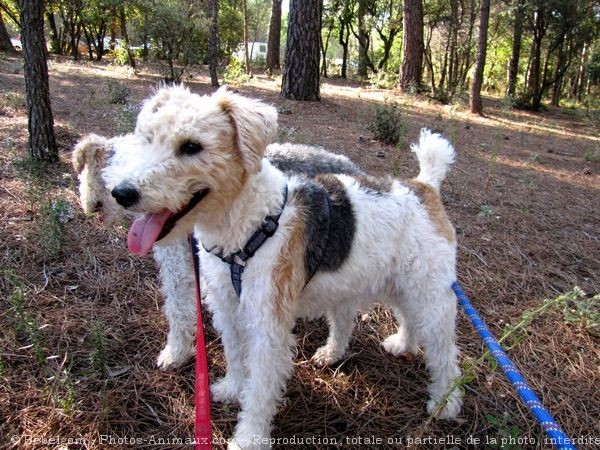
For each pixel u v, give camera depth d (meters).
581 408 0.79
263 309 0.61
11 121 2.16
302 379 0.82
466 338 0.93
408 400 0.79
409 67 5.06
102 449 0.64
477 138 3.09
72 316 0.90
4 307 0.90
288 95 3.51
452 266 0.73
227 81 4.43
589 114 4.79
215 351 0.87
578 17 6.19
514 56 6.68
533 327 0.99
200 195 0.55
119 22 6.52
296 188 0.64
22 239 1.12
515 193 1.91
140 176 0.51
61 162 1.60
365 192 0.70
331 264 0.66
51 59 5.73
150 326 0.91
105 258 1.10
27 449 0.62
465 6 7.11
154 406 0.73
